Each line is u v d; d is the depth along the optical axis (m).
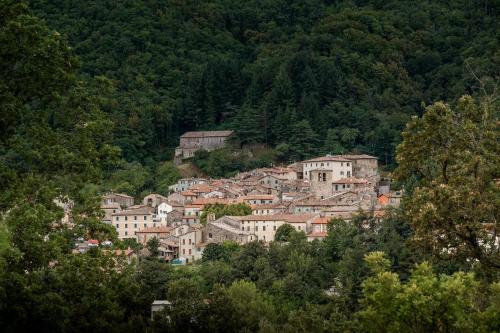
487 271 141.88
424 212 140.75
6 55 152.12
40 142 154.00
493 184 143.50
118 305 181.75
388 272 128.75
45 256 147.75
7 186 149.50
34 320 168.12
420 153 150.38
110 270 160.00
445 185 142.12
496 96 151.62
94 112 162.38
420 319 125.50
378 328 128.62
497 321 126.00
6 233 142.00
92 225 156.25
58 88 156.75
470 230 141.50
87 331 172.62
